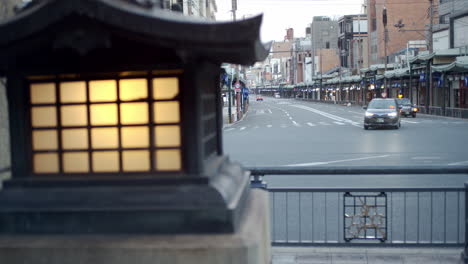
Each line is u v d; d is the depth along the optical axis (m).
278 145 24.05
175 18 3.03
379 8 91.62
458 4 64.62
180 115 3.17
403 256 5.91
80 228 3.07
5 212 3.10
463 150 19.83
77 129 3.27
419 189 5.89
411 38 88.69
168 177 3.09
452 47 57.00
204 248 2.88
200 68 3.09
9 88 3.24
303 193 10.75
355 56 114.75
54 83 3.27
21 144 3.25
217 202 3.02
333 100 109.31
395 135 27.81
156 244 2.91
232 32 2.72
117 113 3.23
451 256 5.88
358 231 6.05
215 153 3.85
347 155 19.36
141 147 3.22
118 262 2.92
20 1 4.24
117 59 3.10
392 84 69.25
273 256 6.00
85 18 2.83
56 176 3.24
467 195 5.54
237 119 51.25
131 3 3.01
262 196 4.10
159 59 3.07
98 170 3.25
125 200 3.05
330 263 5.70
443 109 46.94
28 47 2.93
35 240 3.01
